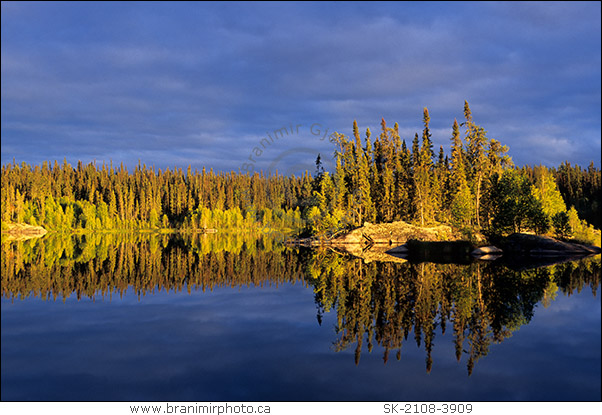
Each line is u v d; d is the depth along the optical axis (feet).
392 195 254.88
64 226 403.34
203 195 486.38
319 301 71.41
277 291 81.30
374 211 250.98
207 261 138.00
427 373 39.29
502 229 195.42
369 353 44.57
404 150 272.92
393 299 72.23
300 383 36.81
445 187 253.44
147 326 55.16
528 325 55.67
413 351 45.37
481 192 224.94
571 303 68.18
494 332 52.60
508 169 219.41
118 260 138.31
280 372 39.17
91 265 122.31
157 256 155.22
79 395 34.22
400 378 38.11
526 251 171.53
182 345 46.85
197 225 440.45
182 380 37.24
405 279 95.14
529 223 197.98
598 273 105.81
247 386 36.09
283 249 197.88
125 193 483.51
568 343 48.34
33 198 440.04
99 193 504.02
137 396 34.12
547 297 73.20
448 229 220.84
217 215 432.66
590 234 193.06
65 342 47.78
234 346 46.55
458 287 83.51
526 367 40.98
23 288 82.33
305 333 51.90
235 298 74.59
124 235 348.79
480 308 64.85
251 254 167.94
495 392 35.32
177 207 486.79
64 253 164.04
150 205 485.15
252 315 61.57
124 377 37.81
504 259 148.77
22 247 196.85
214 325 55.72
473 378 38.17
